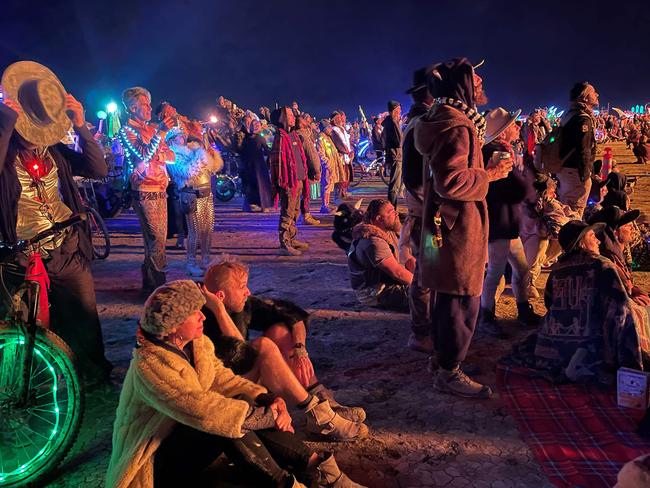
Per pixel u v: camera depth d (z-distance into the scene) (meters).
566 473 2.98
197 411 2.33
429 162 3.65
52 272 3.67
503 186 4.73
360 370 4.34
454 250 3.63
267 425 2.54
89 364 4.08
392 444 3.32
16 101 3.27
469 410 3.70
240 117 14.95
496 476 3.00
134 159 5.91
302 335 3.53
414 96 4.30
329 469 2.77
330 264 7.80
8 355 3.10
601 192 7.90
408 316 5.54
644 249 7.11
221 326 3.10
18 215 3.49
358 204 6.62
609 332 3.79
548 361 4.06
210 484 2.81
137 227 11.30
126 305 6.05
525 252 5.63
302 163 8.42
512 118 4.16
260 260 8.12
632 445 3.21
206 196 7.00
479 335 4.97
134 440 2.44
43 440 3.34
